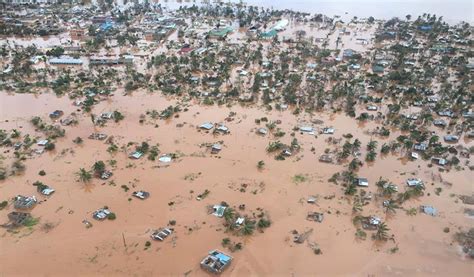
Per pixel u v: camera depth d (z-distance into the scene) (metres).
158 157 137.12
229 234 104.75
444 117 165.38
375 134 152.50
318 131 154.12
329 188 122.06
